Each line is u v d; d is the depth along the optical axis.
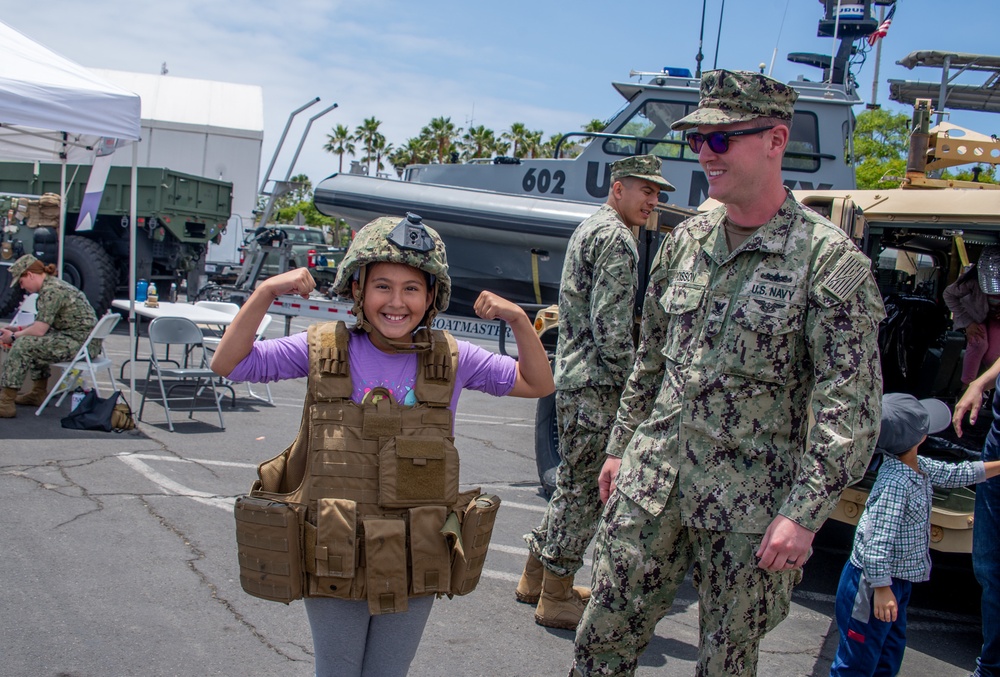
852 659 3.01
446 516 2.16
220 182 14.97
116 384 8.84
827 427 2.16
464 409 9.43
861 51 10.40
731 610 2.30
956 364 5.39
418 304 2.17
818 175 9.05
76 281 12.79
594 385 3.55
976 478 3.13
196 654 3.32
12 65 6.17
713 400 2.32
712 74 2.31
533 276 8.32
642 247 4.70
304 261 19.41
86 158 8.95
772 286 2.28
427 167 9.85
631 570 2.43
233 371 2.17
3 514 4.64
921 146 5.77
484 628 3.78
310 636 3.54
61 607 3.62
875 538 2.93
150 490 5.30
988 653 3.38
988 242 4.93
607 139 9.13
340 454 2.11
